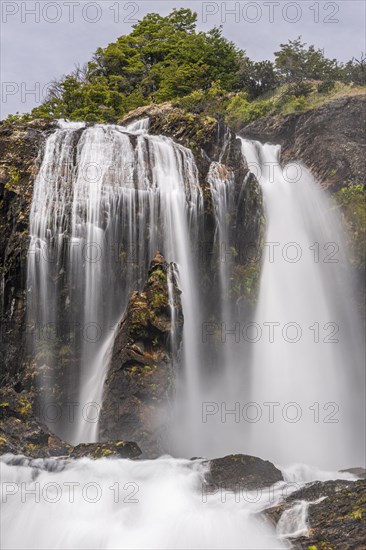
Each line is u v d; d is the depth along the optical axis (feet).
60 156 97.19
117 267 93.76
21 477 68.23
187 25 194.39
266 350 99.76
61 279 91.86
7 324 90.99
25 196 94.07
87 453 72.08
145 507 64.64
